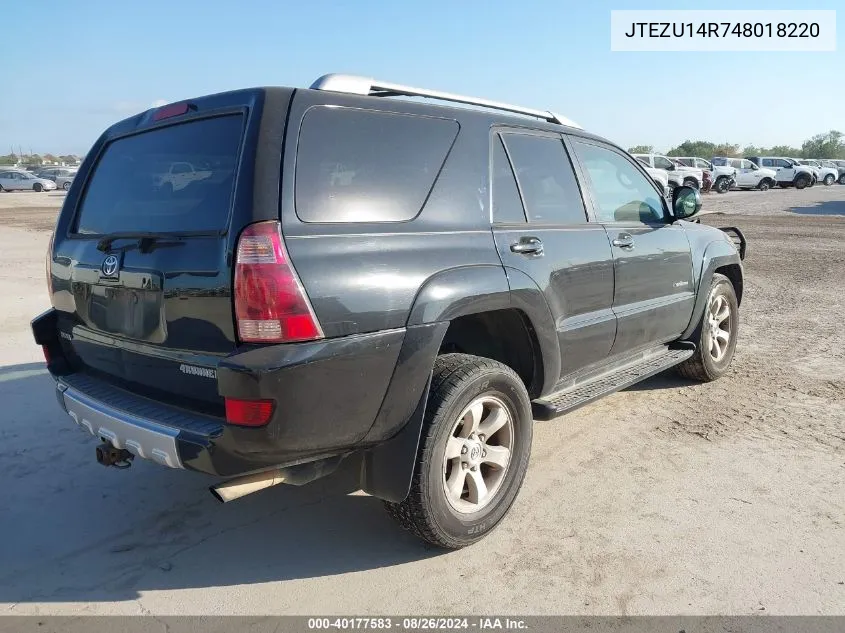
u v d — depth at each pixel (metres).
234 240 2.44
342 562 3.05
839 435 4.35
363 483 2.88
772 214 23.25
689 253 4.83
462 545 3.09
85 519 3.43
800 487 3.66
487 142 3.36
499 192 3.36
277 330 2.41
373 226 2.73
